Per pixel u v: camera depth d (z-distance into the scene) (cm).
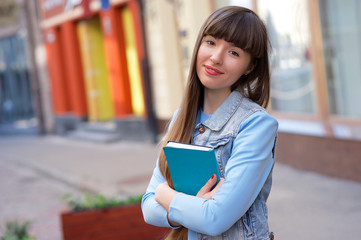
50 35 1562
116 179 827
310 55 737
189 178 174
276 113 833
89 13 1235
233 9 176
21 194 856
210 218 163
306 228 466
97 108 1419
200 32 180
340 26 690
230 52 175
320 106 730
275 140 176
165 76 1077
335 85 712
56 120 1605
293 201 557
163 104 1104
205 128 183
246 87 187
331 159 631
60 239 576
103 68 1410
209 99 187
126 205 428
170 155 173
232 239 173
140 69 1134
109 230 417
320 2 712
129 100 1231
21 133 1831
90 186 808
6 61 2016
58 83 1565
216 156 176
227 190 164
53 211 716
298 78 773
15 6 1783
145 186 747
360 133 609
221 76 176
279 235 457
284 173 687
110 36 1227
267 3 806
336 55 704
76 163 1035
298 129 701
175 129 190
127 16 1189
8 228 482
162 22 1054
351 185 590
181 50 1048
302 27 743
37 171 1052
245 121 173
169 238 188
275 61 816
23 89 1955
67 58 1476
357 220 473
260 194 177
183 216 168
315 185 610
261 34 176
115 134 1291
